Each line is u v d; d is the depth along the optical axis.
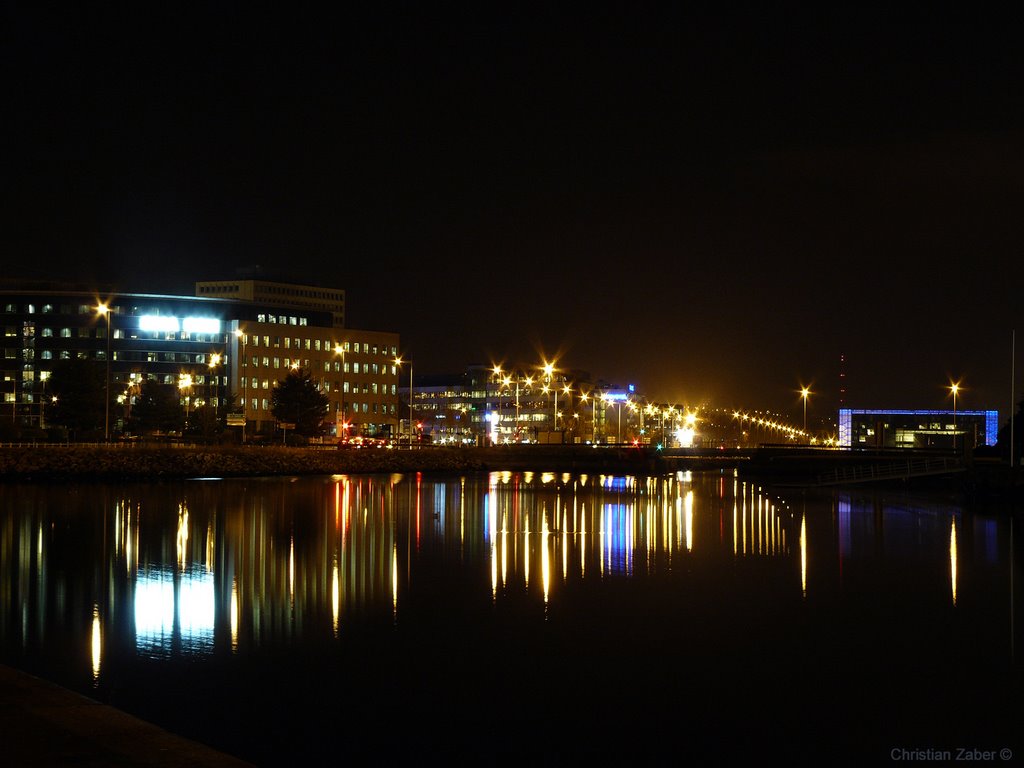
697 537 89.75
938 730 37.22
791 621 53.66
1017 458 149.88
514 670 43.53
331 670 42.84
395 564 70.44
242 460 165.12
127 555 72.25
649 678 42.84
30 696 25.88
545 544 82.94
